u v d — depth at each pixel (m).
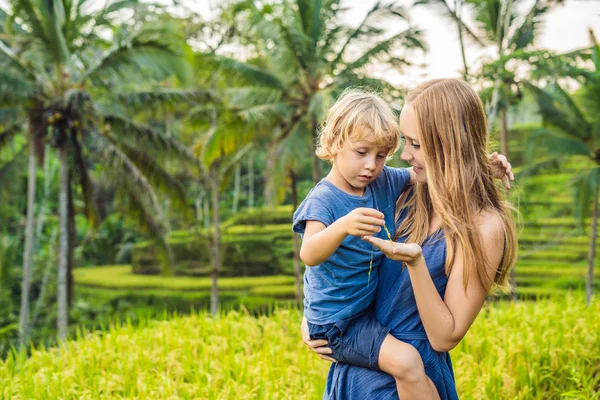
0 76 15.30
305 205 2.36
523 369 5.24
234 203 36.16
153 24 16.06
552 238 30.05
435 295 2.28
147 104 16.89
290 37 16.88
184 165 17.59
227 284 29.53
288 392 5.02
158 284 30.20
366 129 2.25
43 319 23.86
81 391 5.43
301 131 18.42
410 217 2.50
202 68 17.59
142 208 17.61
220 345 6.50
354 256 2.34
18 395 5.30
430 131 2.33
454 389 2.56
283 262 31.47
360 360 2.42
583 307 8.17
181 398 4.98
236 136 18.12
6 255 25.20
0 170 20.03
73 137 17.44
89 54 17.64
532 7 16.59
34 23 15.66
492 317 7.66
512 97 17.22
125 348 6.62
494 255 2.31
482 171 2.38
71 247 19.05
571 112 18.31
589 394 4.66
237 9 19.62
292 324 7.36
